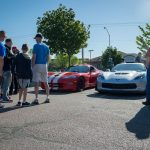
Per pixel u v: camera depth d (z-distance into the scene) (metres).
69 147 3.99
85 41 28.77
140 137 4.46
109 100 8.51
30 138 4.39
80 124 5.26
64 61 66.69
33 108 6.96
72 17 28.08
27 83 7.45
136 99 8.77
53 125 5.18
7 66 8.05
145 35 41.19
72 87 10.88
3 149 3.91
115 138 4.40
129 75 9.95
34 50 7.80
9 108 6.97
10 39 8.30
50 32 27.44
